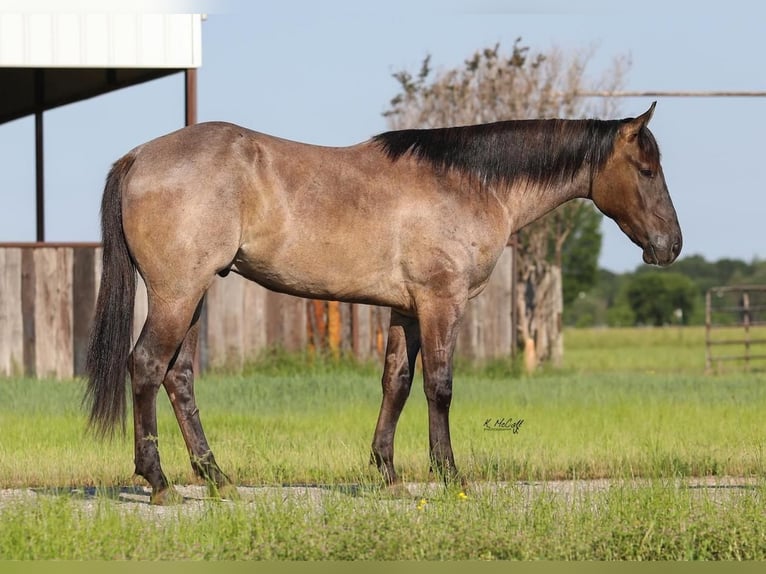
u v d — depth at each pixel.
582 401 18.52
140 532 8.80
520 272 29.59
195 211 10.38
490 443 13.85
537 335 29.58
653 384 22.11
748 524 9.05
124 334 10.67
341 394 19.22
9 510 9.27
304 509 9.50
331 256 10.86
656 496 9.67
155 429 10.58
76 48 21.17
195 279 10.44
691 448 13.34
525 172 11.49
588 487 11.01
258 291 23.67
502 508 9.48
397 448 13.62
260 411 17.16
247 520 9.09
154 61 21.33
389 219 10.95
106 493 10.62
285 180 10.74
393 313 11.49
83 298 22.11
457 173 11.28
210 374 23.02
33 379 20.78
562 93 28.75
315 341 24.11
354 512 9.30
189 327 10.67
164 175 10.42
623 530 8.95
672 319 88.31
